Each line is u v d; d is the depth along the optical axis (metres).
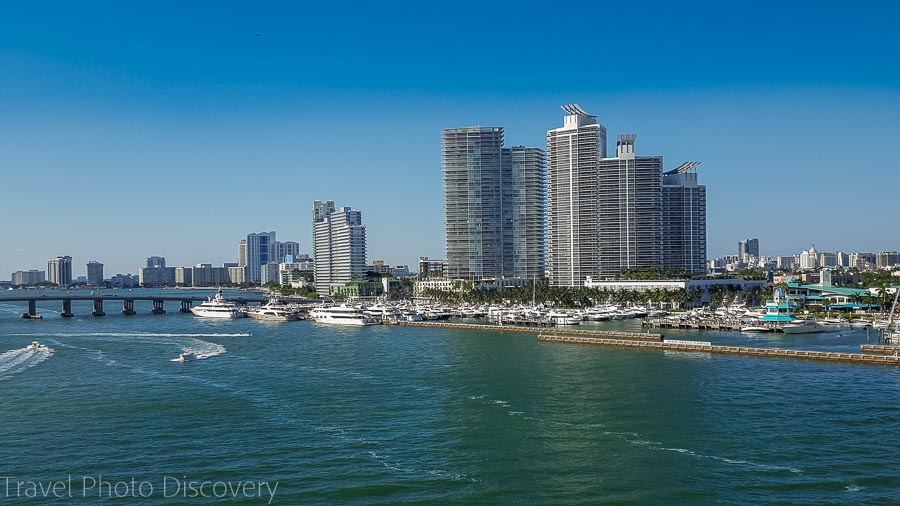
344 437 132.12
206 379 191.62
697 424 139.38
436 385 181.12
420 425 140.25
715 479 109.75
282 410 153.00
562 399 162.88
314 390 174.75
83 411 152.38
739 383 180.12
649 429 136.25
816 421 140.62
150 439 131.38
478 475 112.19
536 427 138.25
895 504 99.75
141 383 185.38
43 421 144.00
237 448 125.69
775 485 107.00
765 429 135.38
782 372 196.00
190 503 101.50
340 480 109.94
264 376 196.50
